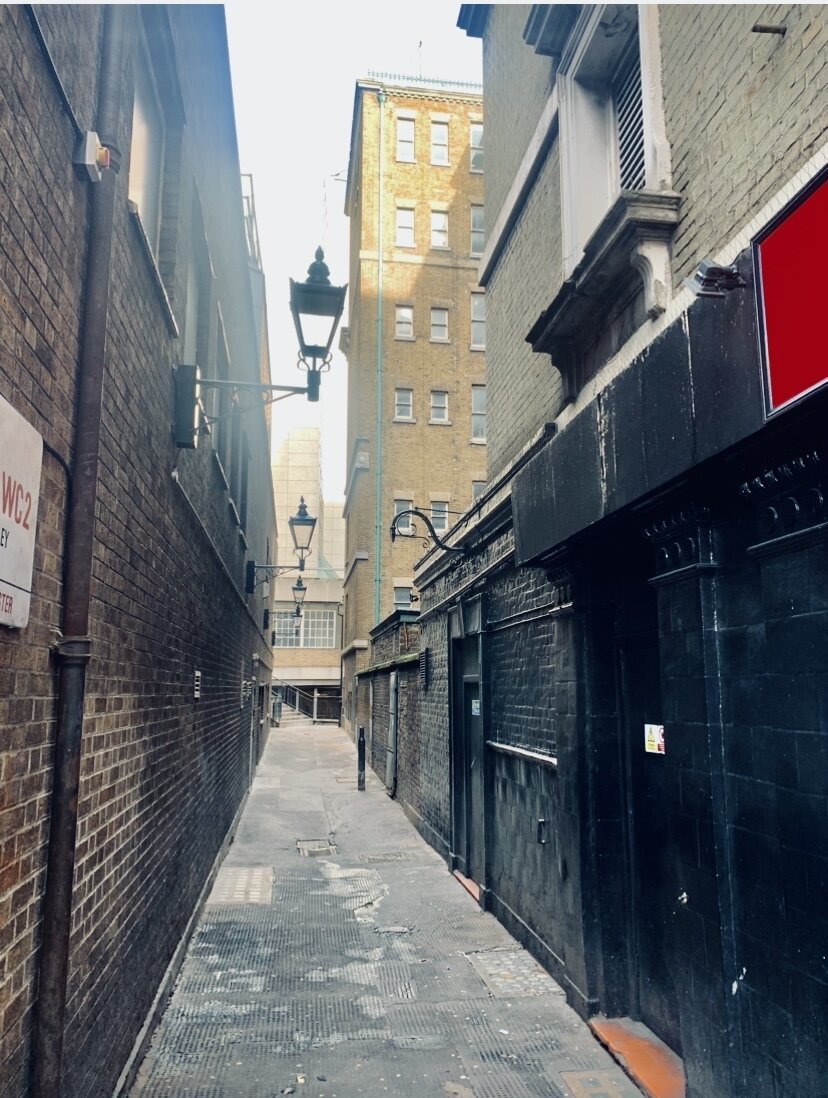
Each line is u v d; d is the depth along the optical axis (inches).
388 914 293.9
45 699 110.3
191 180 245.0
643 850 196.2
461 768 364.8
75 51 119.8
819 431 116.0
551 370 253.3
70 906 111.8
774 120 134.6
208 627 315.0
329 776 756.0
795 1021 122.8
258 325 703.7
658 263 171.6
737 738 143.4
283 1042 185.5
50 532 111.6
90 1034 128.7
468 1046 184.1
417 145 1133.1
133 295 156.8
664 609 167.5
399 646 614.9
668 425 153.4
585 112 229.0
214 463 315.3
